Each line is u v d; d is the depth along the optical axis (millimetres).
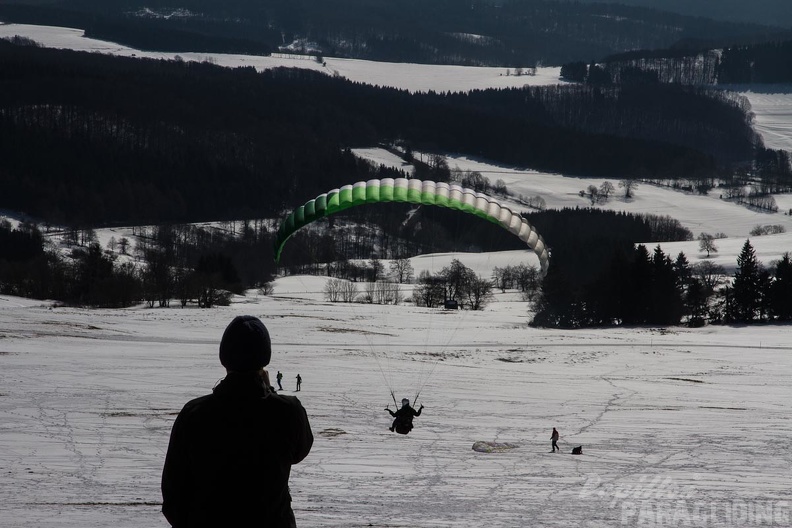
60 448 25453
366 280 170625
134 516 15156
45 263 128250
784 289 111750
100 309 101250
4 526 14000
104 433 28531
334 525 15453
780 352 74938
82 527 14000
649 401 45031
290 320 90938
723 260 177250
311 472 23203
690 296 116562
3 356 50594
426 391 45562
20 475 20641
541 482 22828
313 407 38406
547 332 93312
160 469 22250
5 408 33281
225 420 5148
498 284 164875
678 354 72250
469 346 75812
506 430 34219
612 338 86500
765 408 43000
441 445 29688
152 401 36719
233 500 5094
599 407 42281
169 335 71812
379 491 20500
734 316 114375
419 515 17172
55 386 40094
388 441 29922
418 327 92188
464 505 18766
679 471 25328
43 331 65938
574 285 132250
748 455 28891
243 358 5238
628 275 112125
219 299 113375
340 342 74250
